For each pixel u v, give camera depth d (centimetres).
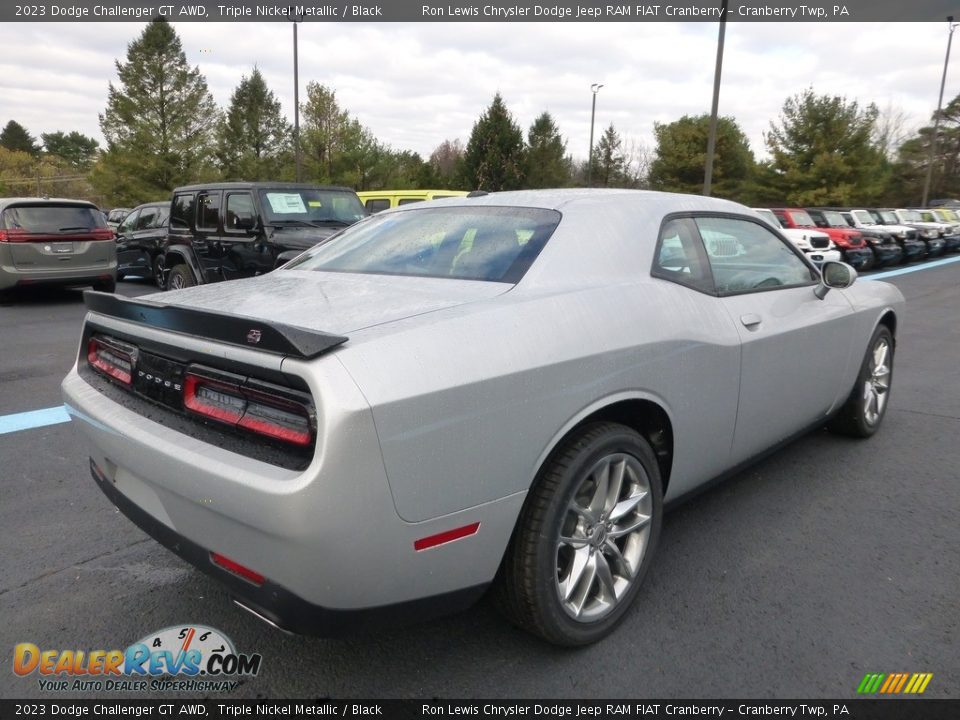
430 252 280
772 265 354
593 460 231
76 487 382
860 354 415
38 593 279
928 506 356
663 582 285
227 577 202
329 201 1009
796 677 228
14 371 662
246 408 198
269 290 264
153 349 228
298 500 174
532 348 214
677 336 263
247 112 4784
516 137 4466
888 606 268
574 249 259
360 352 185
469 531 203
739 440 314
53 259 1091
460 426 194
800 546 314
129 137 3928
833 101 3950
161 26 3878
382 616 196
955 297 1256
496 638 251
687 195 322
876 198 4281
